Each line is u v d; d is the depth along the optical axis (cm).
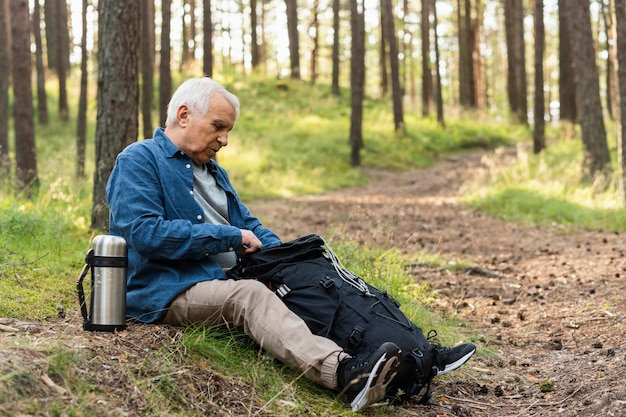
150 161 339
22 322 331
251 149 2064
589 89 1345
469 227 1088
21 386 243
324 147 2289
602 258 764
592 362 412
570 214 1116
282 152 2147
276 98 3073
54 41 3111
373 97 3450
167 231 322
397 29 3512
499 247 895
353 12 2166
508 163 2022
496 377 403
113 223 340
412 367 320
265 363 329
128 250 345
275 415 293
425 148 2552
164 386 283
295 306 330
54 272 464
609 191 1229
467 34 3534
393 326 321
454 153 2652
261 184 1680
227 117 346
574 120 2583
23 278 433
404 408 336
